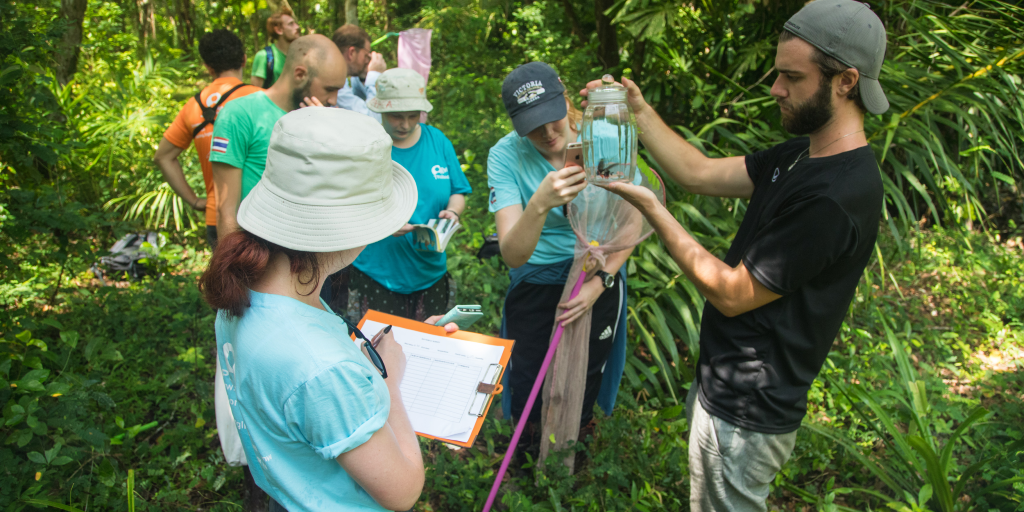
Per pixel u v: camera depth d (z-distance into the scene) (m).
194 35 11.23
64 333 2.90
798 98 1.76
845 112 1.75
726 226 4.03
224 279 1.17
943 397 3.62
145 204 5.45
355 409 1.14
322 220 1.16
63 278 4.26
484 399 1.77
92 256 3.51
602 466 2.71
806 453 3.06
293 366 1.13
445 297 3.12
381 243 2.79
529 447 2.94
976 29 4.68
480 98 7.42
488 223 5.05
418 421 1.75
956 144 5.36
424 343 1.85
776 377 1.91
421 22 10.84
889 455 3.16
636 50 5.39
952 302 4.80
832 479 2.96
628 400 3.20
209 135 3.30
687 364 3.91
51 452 2.34
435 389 1.79
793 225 1.74
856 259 1.82
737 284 1.84
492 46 10.80
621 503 2.64
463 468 2.79
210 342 3.61
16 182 3.74
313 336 1.16
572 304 2.43
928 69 4.64
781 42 1.77
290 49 2.63
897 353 3.46
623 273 2.75
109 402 2.67
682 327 3.81
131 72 7.38
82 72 7.06
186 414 3.18
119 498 2.50
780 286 1.78
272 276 1.21
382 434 1.19
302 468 1.23
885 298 4.81
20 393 2.60
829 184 1.72
